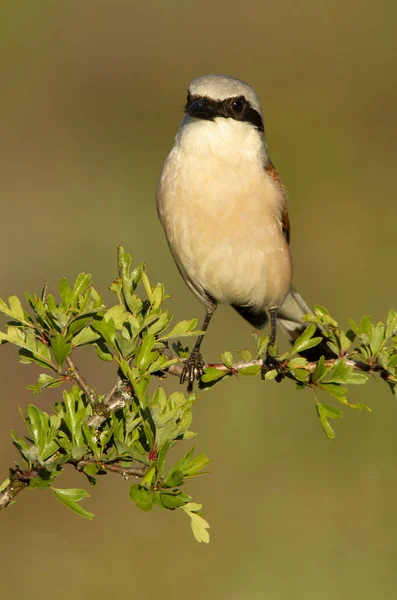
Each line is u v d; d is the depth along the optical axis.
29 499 11.04
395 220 17.05
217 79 8.45
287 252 8.70
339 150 19.36
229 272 8.47
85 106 19.45
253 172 8.32
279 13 23.09
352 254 16.27
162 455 5.23
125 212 16.09
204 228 8.25
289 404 12.09
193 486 11.25
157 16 22.11
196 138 8.23
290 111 20.38
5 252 15.11
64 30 20.94
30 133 18.39
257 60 21.56
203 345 13.10
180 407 5.55
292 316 9.87
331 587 10.18
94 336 5.85
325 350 8.90
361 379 6.16
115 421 5.54
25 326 5.84
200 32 21.64
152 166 17.56
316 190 18.14
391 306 14.85
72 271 14.84
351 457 11.66
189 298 13.99
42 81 19.84
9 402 11.73
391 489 11.38
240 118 8.33
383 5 23.02
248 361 6.54
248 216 8.26
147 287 6.14
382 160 19.08
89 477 5.33
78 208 16.22
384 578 10.45
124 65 20.58
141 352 5.72
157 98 19.83
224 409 12.02
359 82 21.50
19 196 16.39
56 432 5.39
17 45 20.48
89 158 17.70
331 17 23.11
